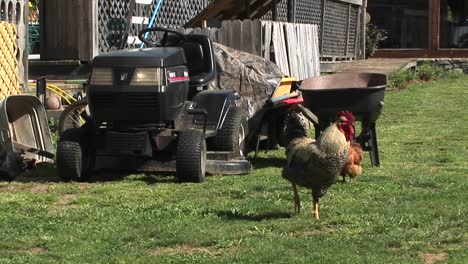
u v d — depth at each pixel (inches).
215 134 378.9
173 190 338.3
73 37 566.3
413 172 382.6
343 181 355.9
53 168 395.9
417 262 230.4
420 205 304.0
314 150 267.6
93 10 558.9
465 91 832.3
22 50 513.7
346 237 257.8
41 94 490.6
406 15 1164.5
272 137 451.8
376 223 275.7
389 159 425.4
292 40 582.2
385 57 1149.1
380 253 239.9
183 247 249.9
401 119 613.6
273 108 436.8
